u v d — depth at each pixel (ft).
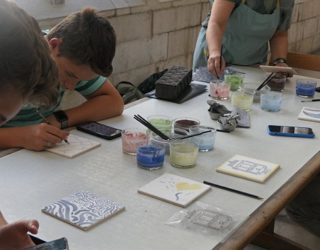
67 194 4.22
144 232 3.74
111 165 4.80
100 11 9.23
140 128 5.75
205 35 8.57
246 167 4.82
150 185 4.40
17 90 2.49
